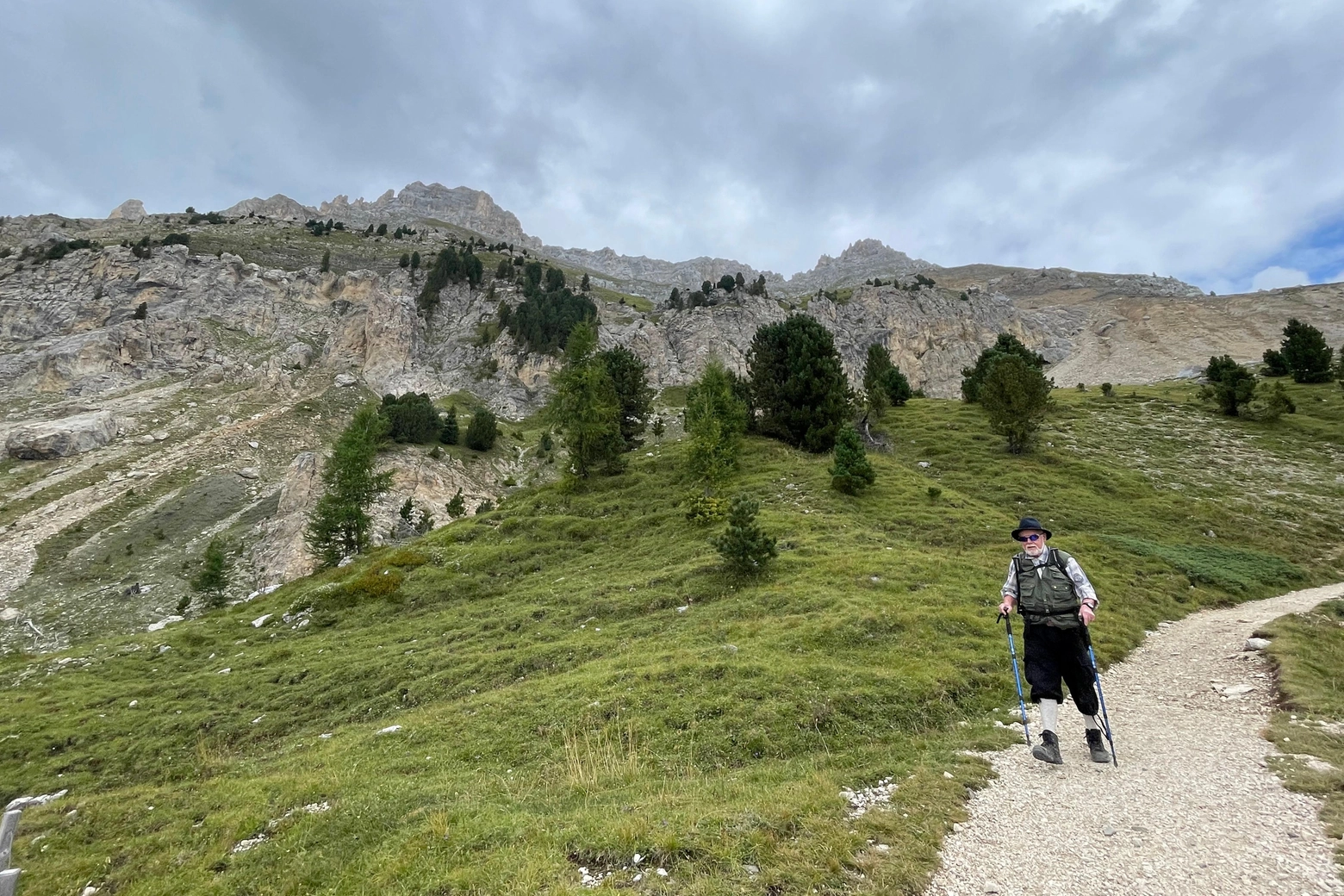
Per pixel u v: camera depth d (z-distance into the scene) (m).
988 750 9.73
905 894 5.67
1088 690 8.78
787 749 11.10
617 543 35.09
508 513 43.19
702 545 30.84
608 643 20.56
